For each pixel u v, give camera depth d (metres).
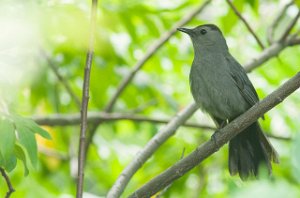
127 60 13.86
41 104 13.43
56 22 10.65
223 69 10.31
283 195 4.04
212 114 10.44
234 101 10.16
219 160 13.16
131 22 12.40
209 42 10.77
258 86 14.22
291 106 13.91
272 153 9.05
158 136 9.38
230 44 15.05
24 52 11.30
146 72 13.90
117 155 14.46
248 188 4.12
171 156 13.43
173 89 14.66
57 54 12.72
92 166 14.32
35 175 12.84
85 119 6.53
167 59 14.24
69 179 13.66
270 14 14.30
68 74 13.37
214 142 7.70
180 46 14.26
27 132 6.36
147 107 13.90
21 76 11.47
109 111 12.16
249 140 9.21
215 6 14.32
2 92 10.72
